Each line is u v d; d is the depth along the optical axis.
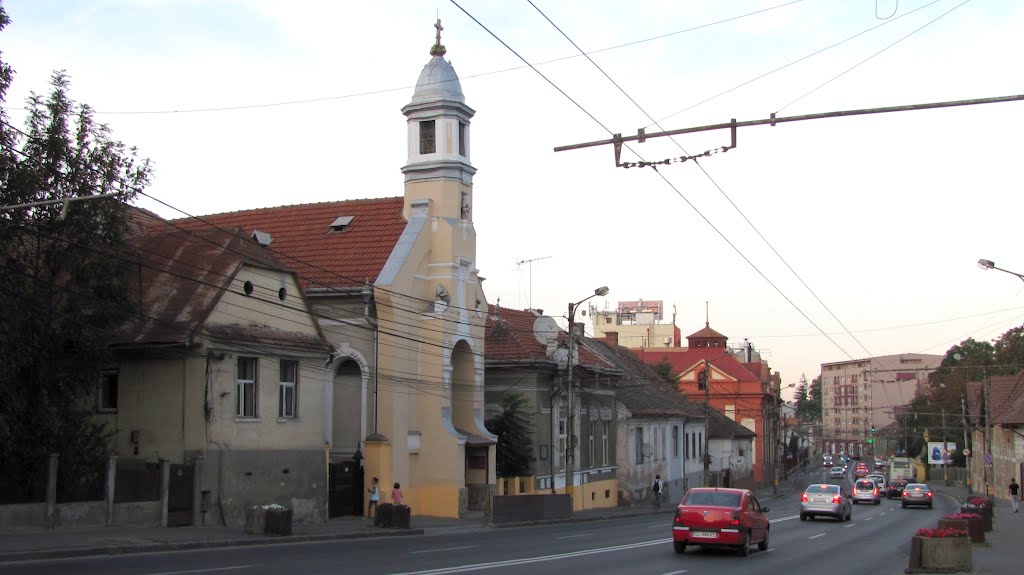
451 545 25.45
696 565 20.84
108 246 26.73
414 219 39.41
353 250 38.97
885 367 194.00
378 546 24.75
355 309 36.97
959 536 20.55
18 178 24.39
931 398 116.00
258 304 30.02
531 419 45.09
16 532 22.19
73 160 25.70
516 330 47.69
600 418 54.31
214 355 27.73
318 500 31.70
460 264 39.97
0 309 23.78
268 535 25.62
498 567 19.33
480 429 40.78
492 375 45.94
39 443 24.73
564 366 46.78
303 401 31.45
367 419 36.41
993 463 73.75
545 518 38.94
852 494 65.50
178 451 27.42
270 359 30.12
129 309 27.53
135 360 28.28
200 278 29.02
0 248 24.47
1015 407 64.81
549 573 18.34
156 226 34.56
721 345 108.25
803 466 160.12
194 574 16.58
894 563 22.69
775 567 20.89
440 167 39.59
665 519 45.03
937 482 110.19
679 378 96.81
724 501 23.73
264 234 40.09
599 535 30.59
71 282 26.08
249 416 29.23
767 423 99.19
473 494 40.44
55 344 25.67
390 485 35.34
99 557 19.62
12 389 24.27
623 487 56.69
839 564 22.02
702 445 75.69
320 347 32.03
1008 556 24.70
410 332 37.59
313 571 17.61
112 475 24.66
